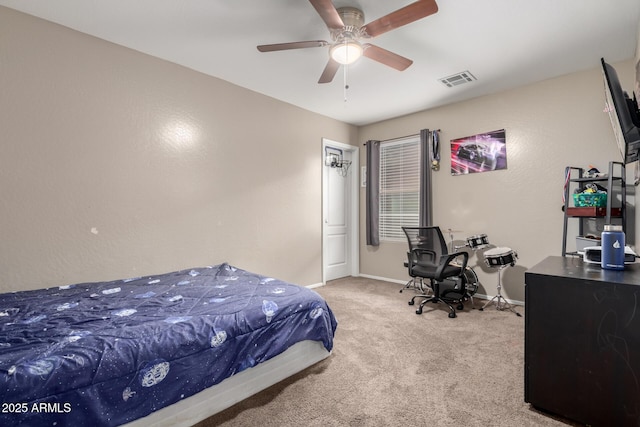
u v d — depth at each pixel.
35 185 2.18
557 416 1.52
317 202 4.27
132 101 2.62
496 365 2.05
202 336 1.49
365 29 1.93
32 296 1.97
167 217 2.84
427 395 1.73
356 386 1.82
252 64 2.89
